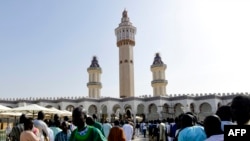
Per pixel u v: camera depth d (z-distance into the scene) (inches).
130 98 2935.5
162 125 872.9
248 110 135.9
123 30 3860.7
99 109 2992.1
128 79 3676.2
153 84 3649.1
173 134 530.0
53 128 452.1
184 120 280.2
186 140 253.1
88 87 3732.8
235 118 140.5
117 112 3198.8
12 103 2849.4
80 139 209.6
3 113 1124.5
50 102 2913.4
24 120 288.7
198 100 2819.9
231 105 143.9
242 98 140.0
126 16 3964.1
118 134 381.7
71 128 522.9
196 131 253.6
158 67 3656.5
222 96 2785.4
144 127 1638.8
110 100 2933.1
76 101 2967.5
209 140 178.7
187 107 2758.4
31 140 275.4
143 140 1403.8
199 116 2861.7
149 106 2982.3
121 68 3764.8
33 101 2891.2
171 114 2844.5
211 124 187.0
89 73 3784.5
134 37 3917.3
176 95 2942.9
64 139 370.0
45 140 362.0
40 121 366.6
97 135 210.8
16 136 336.5
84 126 215.2
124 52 3799.2
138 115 2987.2
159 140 955.3
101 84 3789.4
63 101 2886.3
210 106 2819.9
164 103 2893.7
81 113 213.8
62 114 1181.7
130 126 575.5
